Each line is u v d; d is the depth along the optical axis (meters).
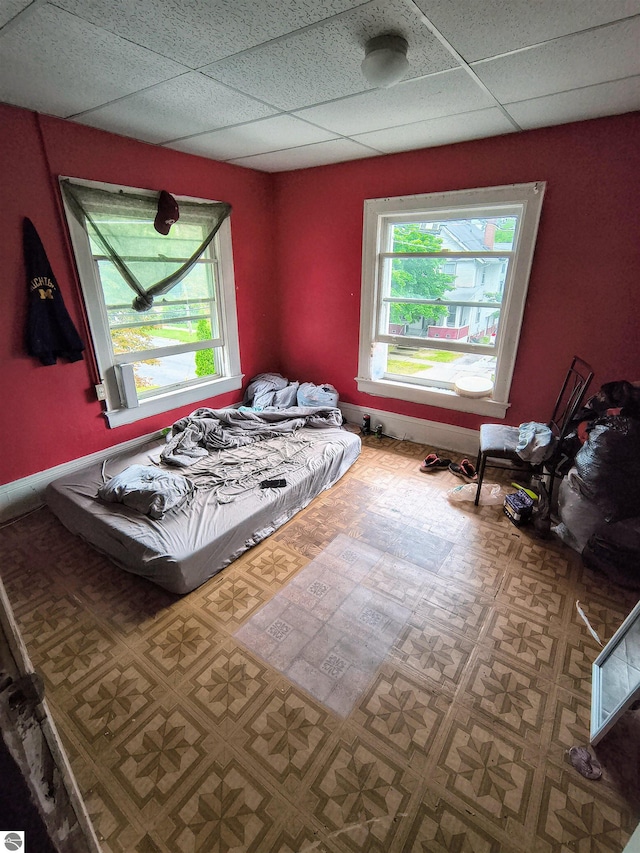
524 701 1.48
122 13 1.30
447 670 1.59
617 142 2.29
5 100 2.04
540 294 2.73
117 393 2.90
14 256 2.28
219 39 1.46
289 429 3.27
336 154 3.03
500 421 3.13
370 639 1.72
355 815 1.17
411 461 3.29
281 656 1.64
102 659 1.62
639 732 1.39
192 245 3.16
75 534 2.35
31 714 0.55
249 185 3.48
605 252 2.47
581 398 2.26
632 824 1.15
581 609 1.88
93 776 1.25
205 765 1.28
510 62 1.63
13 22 1.34
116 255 2.69
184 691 1.50
